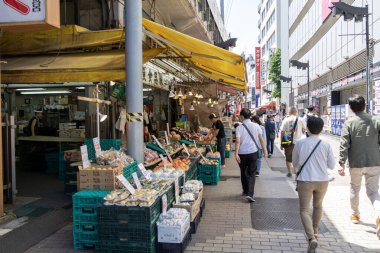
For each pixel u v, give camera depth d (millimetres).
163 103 19391
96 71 7609
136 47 7105
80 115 13336
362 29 21984
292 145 10227
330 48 31469
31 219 6500
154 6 13344
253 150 7750
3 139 7324
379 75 17828
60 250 5059
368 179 5684
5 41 8844
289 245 5207
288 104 56750
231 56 7648
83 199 5023
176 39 7695
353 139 5668
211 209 7152
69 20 10711
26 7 5590
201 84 19906
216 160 10141
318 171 4887
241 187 9312
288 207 7301
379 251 4980
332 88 30562
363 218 6430
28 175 11047
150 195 4793
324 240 5391
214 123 12711
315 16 37562
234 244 5242
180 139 12328
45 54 8805
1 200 6316
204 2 21094
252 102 84812
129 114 7195
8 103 9398
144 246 4582
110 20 10148
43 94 14367
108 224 4664
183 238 4867
